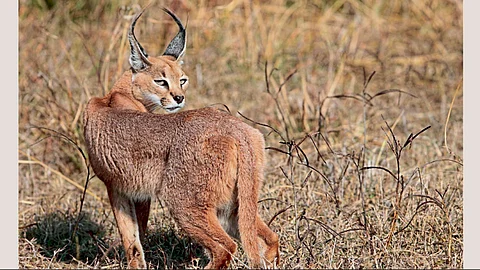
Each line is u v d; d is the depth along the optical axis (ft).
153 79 35.78
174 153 30.48
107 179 33.22
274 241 30.94
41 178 44.93
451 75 57.62
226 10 62.03
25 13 59.72
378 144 45.09
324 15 64.13
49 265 33.58
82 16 61.87
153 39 58.44
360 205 37.42
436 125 49.39
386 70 59.00
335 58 59.26
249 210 29.58
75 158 46.26
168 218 37.50
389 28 64.03
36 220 38.52
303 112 47.21
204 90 55.31
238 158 29.66
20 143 47.67
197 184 29.86
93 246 36.09
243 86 56.18
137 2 58.08
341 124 48.83
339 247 33.01
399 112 51.88
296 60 59.52
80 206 38.88
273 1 65.72
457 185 37.68
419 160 43.68
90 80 53.62
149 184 31.53
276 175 41.11
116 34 53.31
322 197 37.99
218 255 29.78
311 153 44.14
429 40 63.10
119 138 32.37
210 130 30.04
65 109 46.91
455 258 31.58
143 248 34.86
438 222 34.42
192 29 60.85
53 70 52.95
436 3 66.13
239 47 60.13
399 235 33.83
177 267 33.40
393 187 39.32
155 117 31.91
